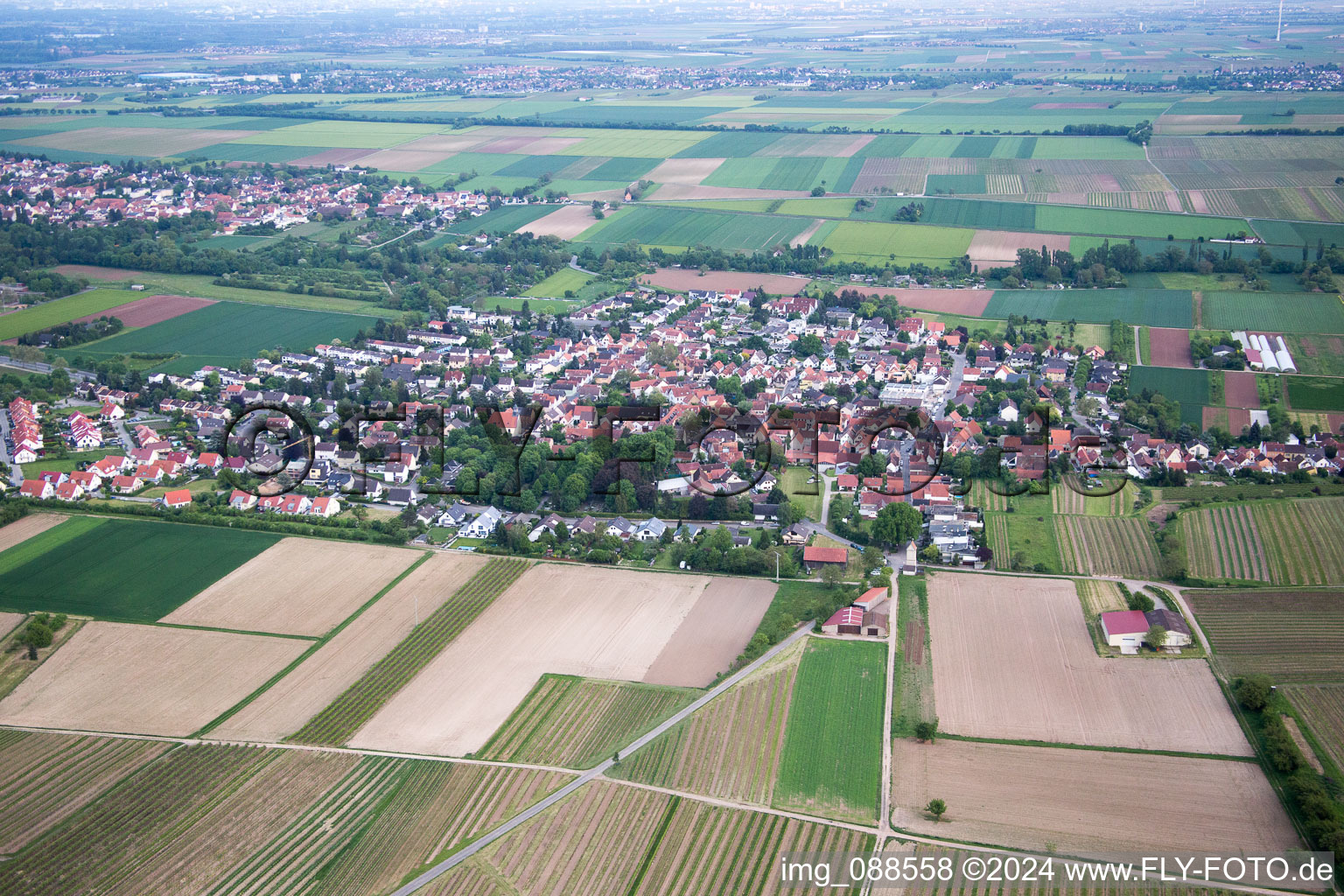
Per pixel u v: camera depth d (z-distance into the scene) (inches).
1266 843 6373.0
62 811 6855.3
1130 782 6894.7
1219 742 7253.9
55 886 6294.3
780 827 6579.7
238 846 6560.0
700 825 6609.3
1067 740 7313.0
